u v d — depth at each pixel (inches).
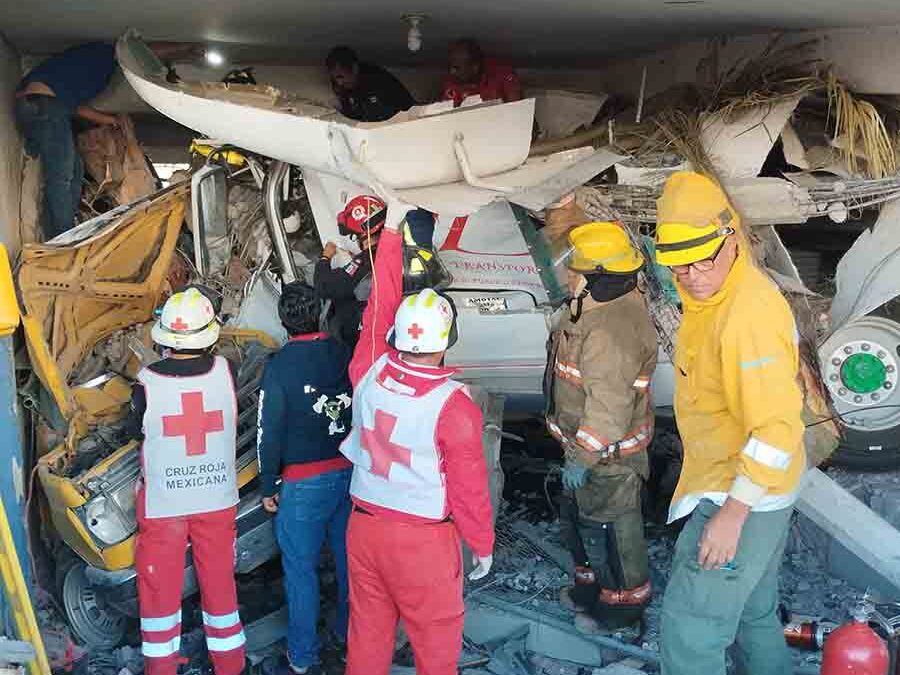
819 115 189.6
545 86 280.2
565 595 167.9
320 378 141.4
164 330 137.7
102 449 158.4
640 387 149.7
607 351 141.2
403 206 136.3
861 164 182.1
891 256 178.5
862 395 198.8
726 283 108.0
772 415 103.0
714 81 216.8
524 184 167.2
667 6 167.3
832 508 165.0
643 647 153.1
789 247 226.4
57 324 167.5
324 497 143.4
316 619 146.3
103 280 174.1
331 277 161.8
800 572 178.4
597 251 141.7
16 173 201.0
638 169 179.3
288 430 141.6
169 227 182.5
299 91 244.7
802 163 183.2
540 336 183.0
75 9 179.5
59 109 202.7
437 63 260.5
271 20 195.2
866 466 200.7
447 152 162.1
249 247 187.2
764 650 127.1
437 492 117.9
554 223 179.2
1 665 108.9
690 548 114.0
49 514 173.9
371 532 120.1
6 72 203.8
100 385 169.5
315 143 156.3
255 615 167.6
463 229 176.7
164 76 176.6
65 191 206.1
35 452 173.5
